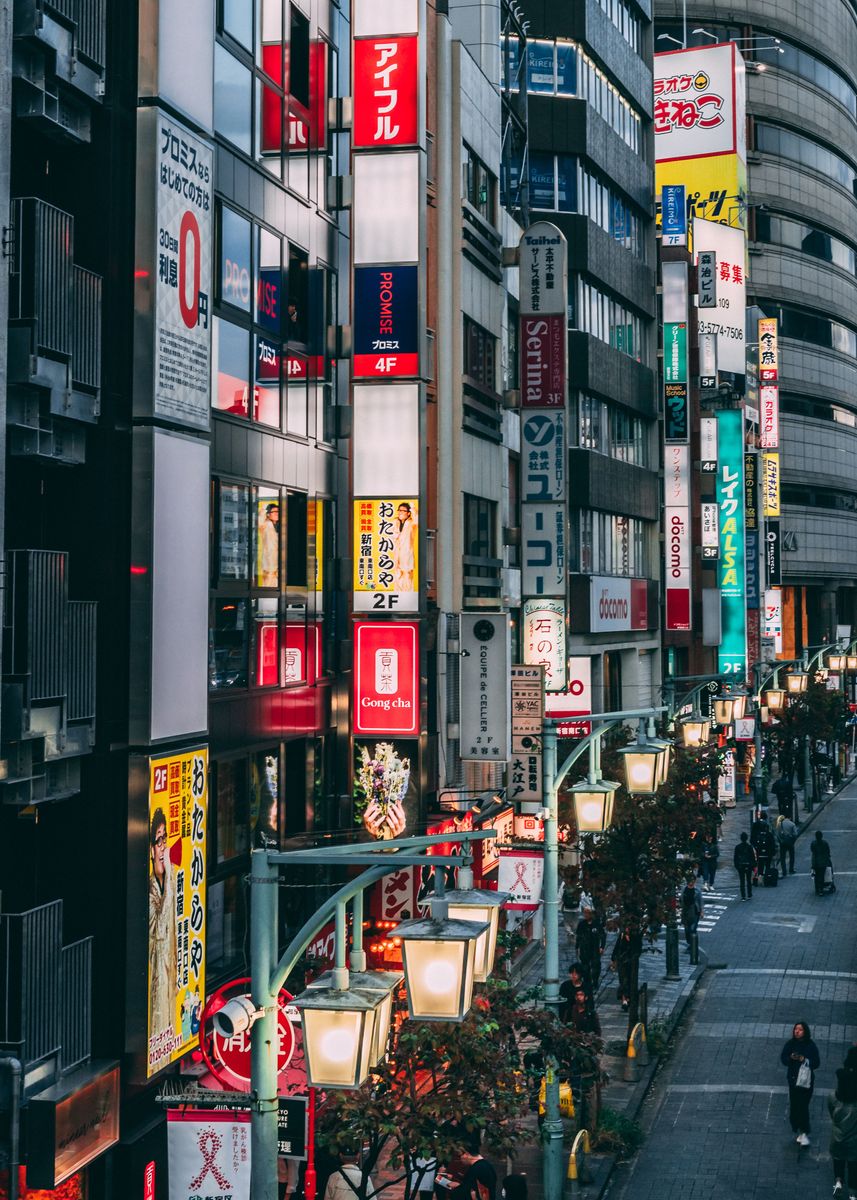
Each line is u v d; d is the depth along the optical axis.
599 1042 20.25
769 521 90.44
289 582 25.56
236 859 22.58
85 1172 17.98
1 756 16.58
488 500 38.97
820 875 47.78
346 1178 16.05
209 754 21.44
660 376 65.62
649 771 23.55
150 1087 19.25
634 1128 24.91
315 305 26.80
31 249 16.86
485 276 38.81
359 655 28.25
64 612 17.48
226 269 22.25
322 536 27.14
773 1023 32.75
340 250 28.30
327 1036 10.36
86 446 18.78
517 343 43.09
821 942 40.97
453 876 29.44
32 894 18.47
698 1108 26.97
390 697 28.14
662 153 88.31
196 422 20.47
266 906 10.80
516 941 21.69
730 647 70.38
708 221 79.06
